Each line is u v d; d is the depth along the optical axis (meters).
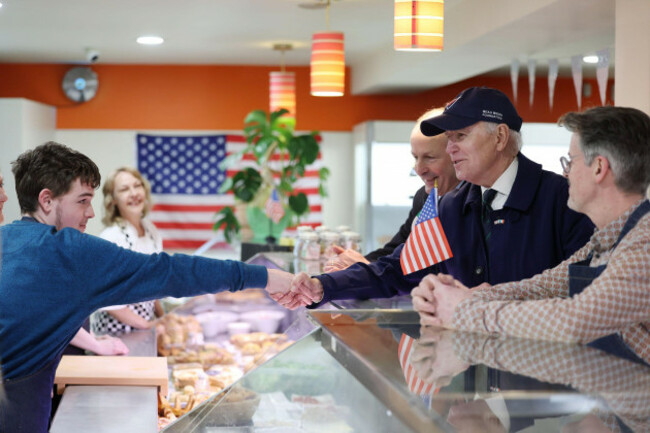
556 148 7.83
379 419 1.32
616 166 1.62
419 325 1.71
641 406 1.16
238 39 6.74
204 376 3.20
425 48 3.51
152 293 2.08
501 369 1.33
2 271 2.03
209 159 8.55
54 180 2.19
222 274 2.18
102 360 2.80
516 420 1.14
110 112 8.38
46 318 2.03
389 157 7.77
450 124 2.24
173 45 7.09
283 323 3.59
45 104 8.14
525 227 2.26
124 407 2.30
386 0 5.09
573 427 1.10
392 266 2.48
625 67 3.54
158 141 8.48
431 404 1.17
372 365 1.35
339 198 8.66
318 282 2.37
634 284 1.49
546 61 6.61
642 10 3.37
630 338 1.57
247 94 8.49
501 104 2.26
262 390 1.69
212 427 1.73
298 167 7.51
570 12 4.07
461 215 2.41
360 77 8.06
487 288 1.90
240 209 7.98
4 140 7.26
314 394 1.59
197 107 8.46
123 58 7.96
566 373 1.29
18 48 7.25
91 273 2.04
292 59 7.98
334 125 8.53
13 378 2.04
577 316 1.50
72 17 5.75
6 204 7.33
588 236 2.19
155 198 8.52
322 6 5.29
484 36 4.83
